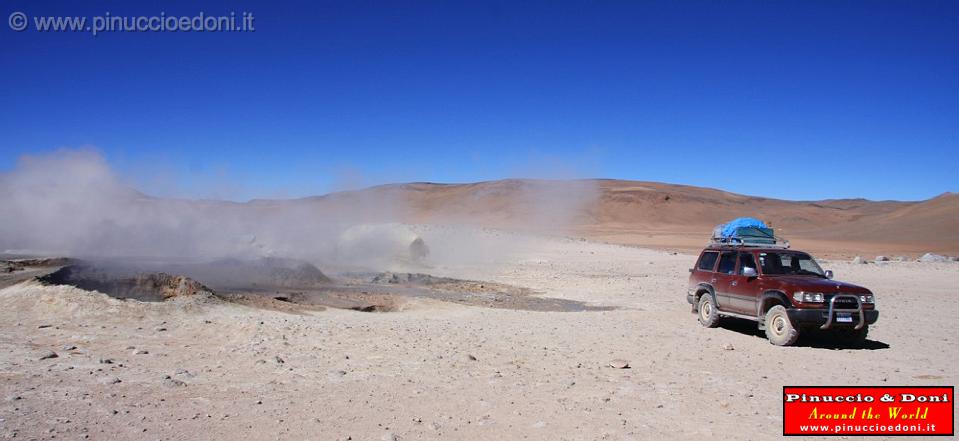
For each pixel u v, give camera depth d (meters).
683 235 86.81
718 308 12.38
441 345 9.87
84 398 6.16
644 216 136.25
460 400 6.66
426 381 7.46
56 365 7.46
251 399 6.45
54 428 5.24
